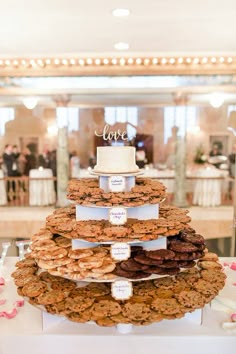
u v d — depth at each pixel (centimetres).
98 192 178
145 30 329
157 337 157
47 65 479
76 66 481
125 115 694
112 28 321
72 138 710
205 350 158
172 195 600
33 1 249
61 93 510
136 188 180
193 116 647
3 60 471
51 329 162
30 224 503
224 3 256
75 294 171
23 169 664
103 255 175
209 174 559
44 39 363
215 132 646
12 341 158
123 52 434
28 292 167
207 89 491
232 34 344
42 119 679
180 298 163
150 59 464
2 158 641
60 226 178
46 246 180
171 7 264
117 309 158
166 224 177
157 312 156
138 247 182
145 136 702
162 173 608
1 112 666
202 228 498
